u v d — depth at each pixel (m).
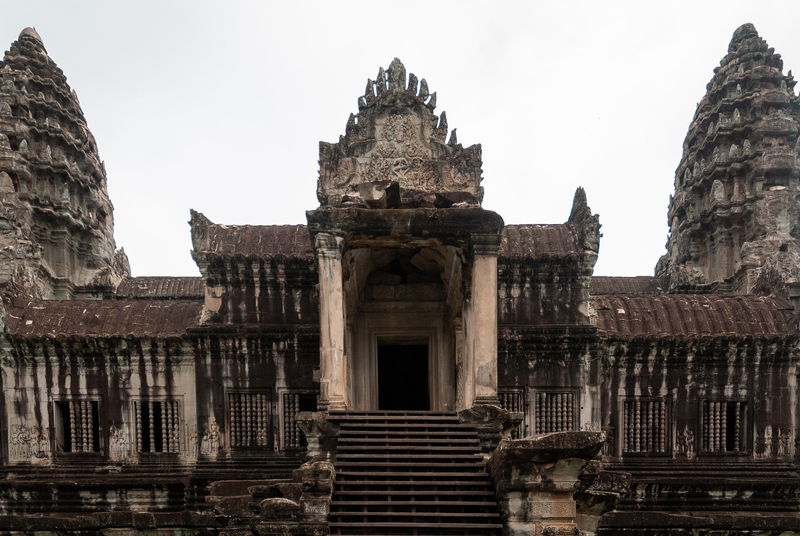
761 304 21.25
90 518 18.27
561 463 11.63
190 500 19.30
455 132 17.89
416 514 12.10
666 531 18.12
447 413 15.19
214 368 20.20
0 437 20.09
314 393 20.06
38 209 31.00
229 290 20.62
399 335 21.05
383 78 18.19
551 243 21.28
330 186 17.48
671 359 20.28
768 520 18.20
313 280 20.61
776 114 31.75
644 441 20.14
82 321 20.69
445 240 16.16
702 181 34.09
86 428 20.22
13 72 32.12
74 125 34.12
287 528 11.69
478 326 15.56
